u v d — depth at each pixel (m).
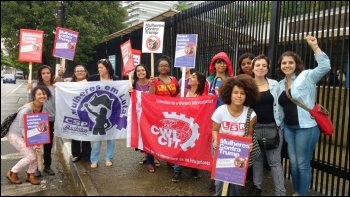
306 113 3.96
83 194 4.74
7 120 4.94
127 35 11.60
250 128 3.89
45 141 4.94
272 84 4.16
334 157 4.57
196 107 4.76
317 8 5.02
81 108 5.62
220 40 6.55
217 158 3.76
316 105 3.98
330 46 4.67
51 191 4.87
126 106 5.71
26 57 5.55
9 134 4.97
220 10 6.55
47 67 5.49
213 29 6.78
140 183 4.86
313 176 4.96
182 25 8.05
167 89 5.42
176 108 4.87
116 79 6.09
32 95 4.98
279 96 4.16
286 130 4.18
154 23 5.47
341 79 4.56
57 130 5.61
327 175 4.62
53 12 18.81
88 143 6.02
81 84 5.61
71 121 5.63
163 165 5.78
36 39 5.61
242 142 3.67
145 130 5.11
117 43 12.68
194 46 5.16
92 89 5.62
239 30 6.04
